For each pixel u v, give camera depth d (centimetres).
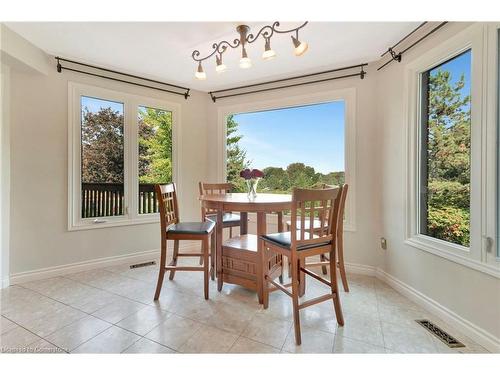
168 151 345
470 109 170
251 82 333
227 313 190
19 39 223
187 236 216
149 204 329
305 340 159
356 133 279
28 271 250
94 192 290
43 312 191
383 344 155
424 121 216
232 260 226
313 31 214
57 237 266
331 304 206
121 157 308
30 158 251
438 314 186
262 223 212
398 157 234
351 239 283
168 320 180
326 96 296
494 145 153
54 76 263
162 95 335
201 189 296
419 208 219
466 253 167
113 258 300
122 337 161
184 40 231
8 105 238
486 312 154
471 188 164
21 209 246
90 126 287
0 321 178
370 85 272
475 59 162
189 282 250
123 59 269
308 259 307
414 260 213
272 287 220
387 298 217
